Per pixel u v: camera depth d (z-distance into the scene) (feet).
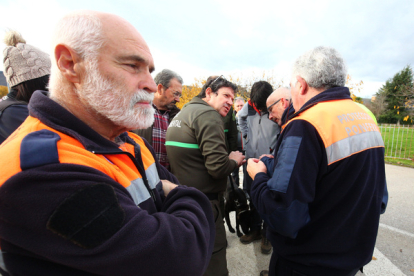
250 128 8.10
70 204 1.49
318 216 3.33
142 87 2.24
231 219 10.66
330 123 3.19
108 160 2.16
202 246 2.17
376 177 3.40
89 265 1.51
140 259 1.61
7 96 4.57
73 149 1.83
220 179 5.75
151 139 6.81
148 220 1.84
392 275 6.63
